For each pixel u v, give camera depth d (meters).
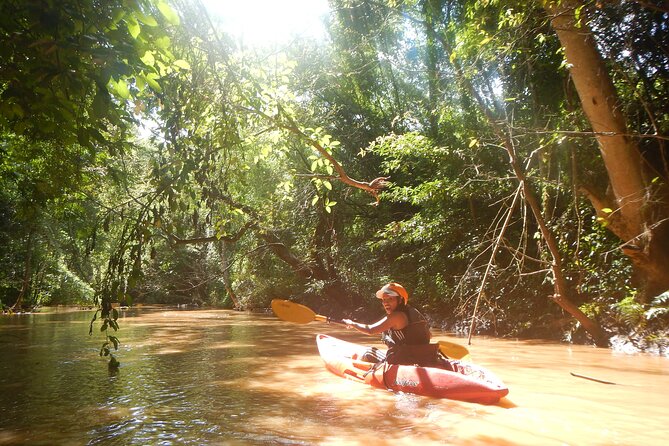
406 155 13.75
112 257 4.92
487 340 9.69
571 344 8.92
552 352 7.81
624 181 7.53
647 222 7.61
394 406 4.26
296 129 5.33
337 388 5.04
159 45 2.97
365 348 6.32
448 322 12.16
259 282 20.59
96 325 13.42
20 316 17.55
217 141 5.09
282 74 5.62
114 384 5.29
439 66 12.94
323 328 12.62
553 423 3.71
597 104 7.25
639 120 7.78
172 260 25.94
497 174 11.10
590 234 9.25
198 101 5.00
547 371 6.00
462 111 11.81
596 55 7.13
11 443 3.36
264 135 6.50
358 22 14.33
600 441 3.30
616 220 7.97
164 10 2.73
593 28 7.00
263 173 12.89
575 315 8.52
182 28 4.66
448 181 11.62
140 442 3.35
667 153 8.09
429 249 13.34
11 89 2.79
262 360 6.95
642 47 7.41
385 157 14.84
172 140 4.84
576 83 7.32
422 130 14.23
